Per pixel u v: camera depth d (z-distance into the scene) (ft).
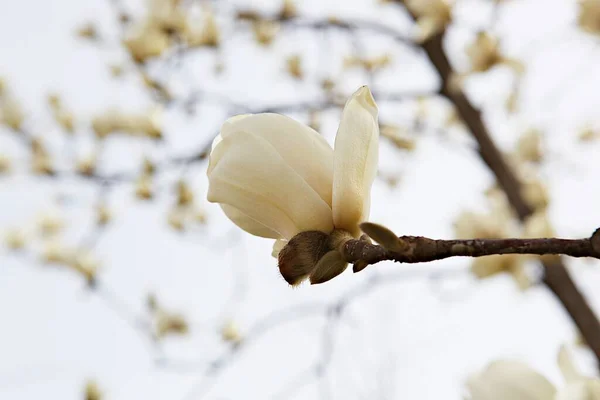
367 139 3.43
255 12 11.26
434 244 3.25
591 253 3.19
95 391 9.95
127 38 10.71
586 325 8.72
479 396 3.27
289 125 3.45
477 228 7.18
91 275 11.80
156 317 11.64
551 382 3.26
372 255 3.34
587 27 4.99
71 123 11.76
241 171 3.43
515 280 7.33
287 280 3.41
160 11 10.73
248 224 3.49
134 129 11.02
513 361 3.28
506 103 10.12
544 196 9.03
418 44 10.44
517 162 10.22
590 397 3.21
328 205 3.43
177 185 11.53
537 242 3.21
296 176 3.43
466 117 10.27
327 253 3.38
